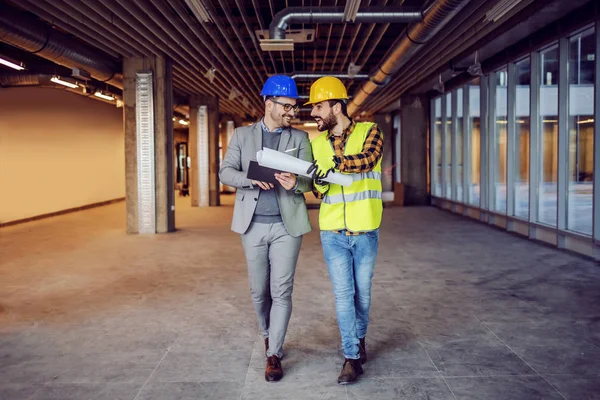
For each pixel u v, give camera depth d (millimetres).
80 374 2660
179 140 23344
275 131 2650
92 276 5207
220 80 10812
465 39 7094
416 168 13906
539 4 6000
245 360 2838
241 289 4586
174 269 5551
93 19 5750
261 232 2545
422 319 3592
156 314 3793
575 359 2799
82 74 7926
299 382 2525
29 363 2826
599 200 5750
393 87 12078
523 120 8336
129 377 2615
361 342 2746
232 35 8250
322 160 2342
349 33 8523
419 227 9117
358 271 2576
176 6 5617
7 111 9812
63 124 12391
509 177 8461
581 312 3736
